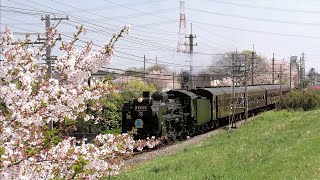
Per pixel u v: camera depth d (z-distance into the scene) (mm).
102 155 7355
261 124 36312
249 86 50531
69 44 7434
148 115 26703
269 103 55656
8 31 6941
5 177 5750
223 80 85938
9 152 5805
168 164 18016
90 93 7148
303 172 12812
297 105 52594
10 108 6168
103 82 7465
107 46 7480
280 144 20484
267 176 13625
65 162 6742
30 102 6281
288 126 29500
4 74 6293
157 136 26656
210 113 36688
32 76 6809
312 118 31188
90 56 7453
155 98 28938
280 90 59781
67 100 6797
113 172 9203
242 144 22594
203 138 31219
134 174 16250
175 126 30078
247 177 14016
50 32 7707
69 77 7141
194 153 21328
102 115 34844
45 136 6488
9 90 6121
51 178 6684
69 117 7133
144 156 23328
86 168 6922
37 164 6551
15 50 6863
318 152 15727
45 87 6660
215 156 19219
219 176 14523
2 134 6082
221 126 42188
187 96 32469
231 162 17328
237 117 45250
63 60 7230
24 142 6418
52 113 6734
